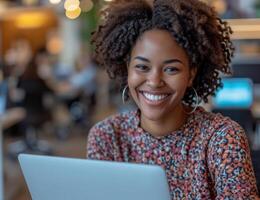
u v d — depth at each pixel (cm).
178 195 138
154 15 130
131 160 146
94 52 149
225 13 387
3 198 451
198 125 138
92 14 892
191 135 138
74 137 828
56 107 895
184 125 138
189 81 137
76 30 1087
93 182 116
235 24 168
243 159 129
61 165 118
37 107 718
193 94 145
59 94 882
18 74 723
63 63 1130
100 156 149
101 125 150
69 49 1136
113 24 138
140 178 110
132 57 134
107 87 1011
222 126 134
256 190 129
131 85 135
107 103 1023
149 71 131
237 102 379
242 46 420
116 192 114
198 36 131
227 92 381
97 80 986
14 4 898
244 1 412
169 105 133
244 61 414
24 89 711
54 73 955
